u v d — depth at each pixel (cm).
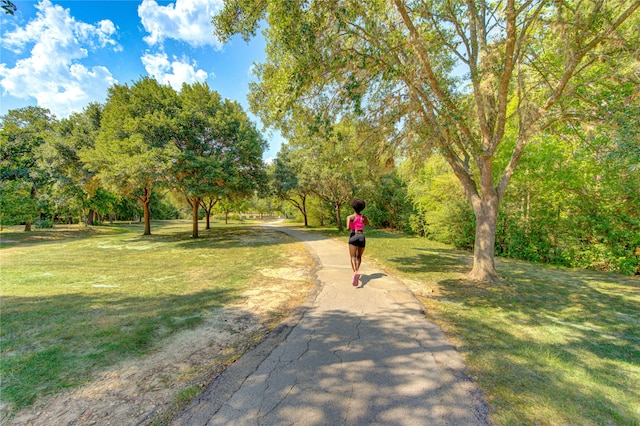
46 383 237
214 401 216
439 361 281
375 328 364
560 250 861
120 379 246
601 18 495
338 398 220
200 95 1705
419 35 568
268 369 264
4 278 669
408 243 1394
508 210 1048
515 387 238
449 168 1336
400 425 189
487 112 598
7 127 1973
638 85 454
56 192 2142
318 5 454
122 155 1370
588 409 209
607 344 328
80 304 461
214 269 781
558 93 509
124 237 1823
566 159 842
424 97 580
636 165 452
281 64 611
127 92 1695
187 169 1413
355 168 894
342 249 1182
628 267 719
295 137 829
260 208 4872
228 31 537
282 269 773
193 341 327
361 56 521
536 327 377
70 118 2014
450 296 512
